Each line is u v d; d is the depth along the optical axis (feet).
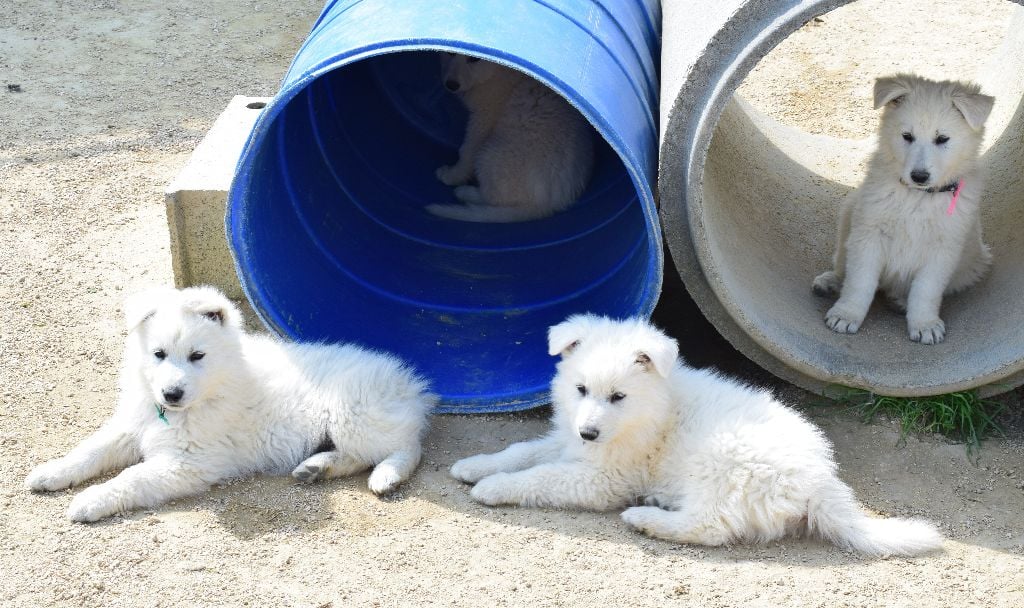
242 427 15.51
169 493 15.33
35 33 21.84
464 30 15.31
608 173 17.84
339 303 16.39
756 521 15.03
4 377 16.20
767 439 15.02
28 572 14.90
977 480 15.67
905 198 16.19
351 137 17.51
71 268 17.25
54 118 19.26
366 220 17.10
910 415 15.97
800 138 18.74
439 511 15.34
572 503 15.34
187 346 15.25
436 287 16.81
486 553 15.07
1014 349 15.75
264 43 21.84
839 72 20.12
